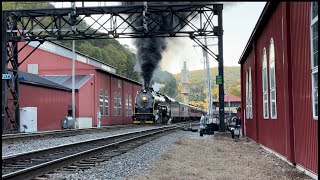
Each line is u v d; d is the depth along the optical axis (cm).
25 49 5175
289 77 1109
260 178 931
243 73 2803
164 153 1460
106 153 1435
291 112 1117
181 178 922
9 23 2617
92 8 2519
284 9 1132
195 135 2767
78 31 2580
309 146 934
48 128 3600
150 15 2647
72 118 3822
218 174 991
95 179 902
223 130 2445
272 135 1510
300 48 979
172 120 5353
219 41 2430
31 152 1230
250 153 1558
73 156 1157
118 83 5747
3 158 1057
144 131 2822
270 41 1480
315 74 862
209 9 2442
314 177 896
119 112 5769
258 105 1941
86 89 4488
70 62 5041
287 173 1006
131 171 1035
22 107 3173
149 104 4341
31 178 863
